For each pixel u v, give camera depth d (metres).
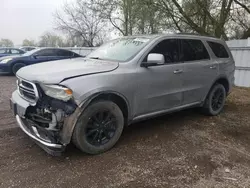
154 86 3.58
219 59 4.89
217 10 9.53
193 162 3.02
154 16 11.05
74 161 2.94
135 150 3.29
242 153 3.35
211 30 10.19
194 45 4.39
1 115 4.58
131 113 3.39
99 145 3.13
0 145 3.28
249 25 10.34
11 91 7.15
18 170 2.69
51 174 2.64
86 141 2.99
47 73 2.92
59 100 2.74
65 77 2.78
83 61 3.69
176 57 3.99
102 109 3.05
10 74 11.23
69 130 2.77
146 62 3.49
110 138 3.24
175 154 3.22
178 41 4.10
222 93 5.12
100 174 2.68
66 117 2.74
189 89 4.20
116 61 3.53
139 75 3.36
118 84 3.10
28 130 3.06
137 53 3.54
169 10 10.04
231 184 2.59
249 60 8.53
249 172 2.84
